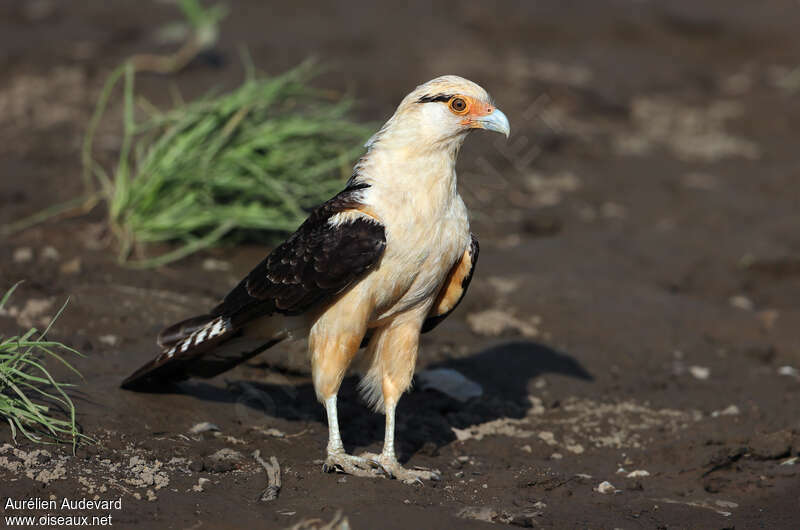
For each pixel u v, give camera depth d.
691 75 26.45
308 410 9.66
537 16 28.58
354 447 8.85
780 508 8.04
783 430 9.55
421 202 8.02
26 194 14.17
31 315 10.27
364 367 8.72
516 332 12.15
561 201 17.55
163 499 7.11
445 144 8.06
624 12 29.59
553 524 7.40
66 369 9.09
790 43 28.78
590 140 21.06
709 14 29.67
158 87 20.12
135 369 9.41
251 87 13.05
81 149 16.45
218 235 12.58
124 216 12.60
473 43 26.48
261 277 8.34
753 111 24.09
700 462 8.98
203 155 12.66
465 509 7.43
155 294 11.30
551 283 13.56
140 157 13.16
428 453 8.97
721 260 15.14
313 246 7.99
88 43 22.78
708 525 7.62
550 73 24.64
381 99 20.88
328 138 13.59
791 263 14.98
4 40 22.50
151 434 8.34
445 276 8.43
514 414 10.11
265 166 12.88
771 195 18.52
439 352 11.30
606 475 8.78
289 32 25.61
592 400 10.62
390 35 26.36
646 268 14.66
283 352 10.46
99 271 11.78
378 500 7.48
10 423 7.69
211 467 7.85
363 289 8.04
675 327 12.67
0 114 18.12
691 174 19.56
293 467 8.15
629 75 25.78
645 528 7.50
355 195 8.13
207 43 22.27
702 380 11.34
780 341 12.50
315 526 6.70
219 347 8.89
